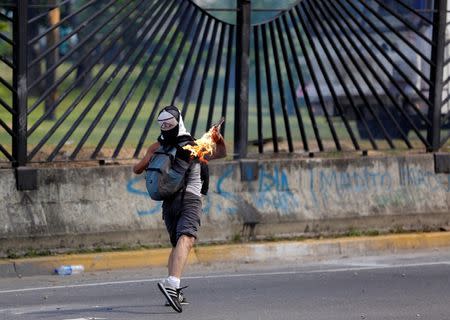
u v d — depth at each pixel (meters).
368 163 26.58
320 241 25.30
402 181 26.97
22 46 22.91
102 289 20.42
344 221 26.16
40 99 23.44
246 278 21.66
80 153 29.47
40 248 23.08
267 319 16.94
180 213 18.00
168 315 17.28
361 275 22.03
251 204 25.27
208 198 24.84
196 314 17.39
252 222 25.22
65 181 23.45
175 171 17.73
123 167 24.09
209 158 18.66
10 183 22.92
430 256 25.08
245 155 25.53
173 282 17.45
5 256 22.75
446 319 17.00
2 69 42.31
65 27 42.16
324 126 43.62
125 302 18.75
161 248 24.19
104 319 16.88
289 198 25.69
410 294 19.56
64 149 30.14
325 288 20.30
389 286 20.53
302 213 25.75
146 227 24.19
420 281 21.17
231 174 25.11
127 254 23.25
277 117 47.97
